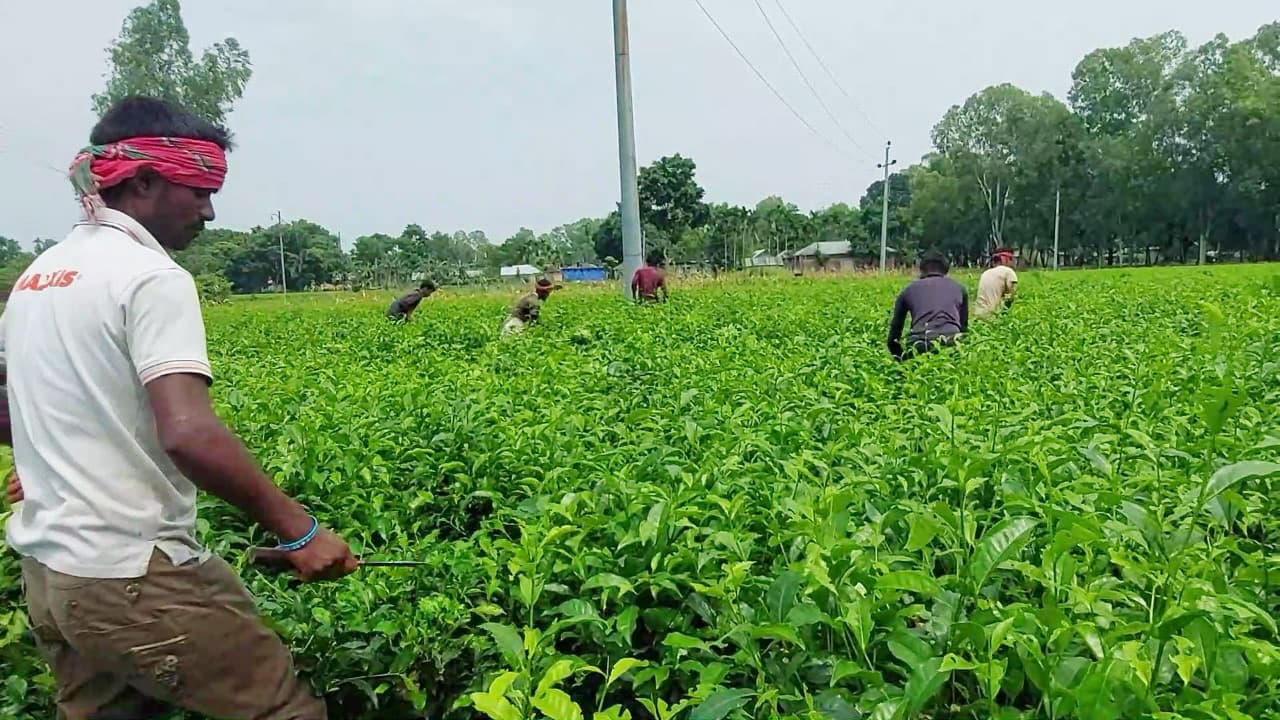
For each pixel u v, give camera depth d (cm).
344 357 1196
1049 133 8306
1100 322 1281
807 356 882
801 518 346
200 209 303
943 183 8850
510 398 674
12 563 412
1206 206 7838
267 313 2600
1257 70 7300
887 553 328
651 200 7562
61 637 285
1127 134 8312
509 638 298
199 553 289
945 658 242
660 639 335
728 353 938
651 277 2119
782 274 4466
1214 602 259
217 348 1489
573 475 462
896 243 9694
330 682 333
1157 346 839
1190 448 445
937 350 846
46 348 272
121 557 269
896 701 243
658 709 263
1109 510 363
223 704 287
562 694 235
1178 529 330
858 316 1520
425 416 611
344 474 500
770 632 269
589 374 813
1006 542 286
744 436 496
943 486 385
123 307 264
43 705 362
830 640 302
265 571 400
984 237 9269
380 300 3472
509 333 1398
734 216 7694
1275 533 380
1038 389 640
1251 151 7169
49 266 284
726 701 254
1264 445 338
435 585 373
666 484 438
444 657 337
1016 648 261
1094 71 9050
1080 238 8850
